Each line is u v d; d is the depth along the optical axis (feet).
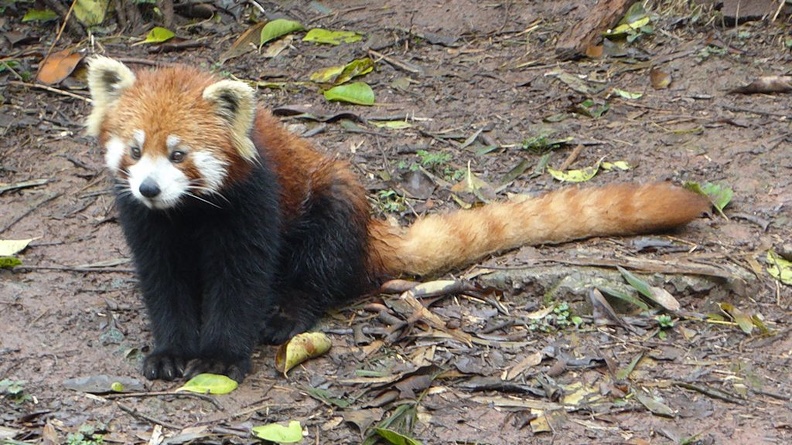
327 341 29.14
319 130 42.68
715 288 31.83
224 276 28.66
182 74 27.96
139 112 26.58
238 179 27.71
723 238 34.83
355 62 46.60
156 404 26.37
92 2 50.57
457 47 49.08
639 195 34.68
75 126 42.75
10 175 39.40
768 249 34.04
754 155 39.42
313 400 26.89
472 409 26.58
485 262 33.83
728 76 44.86
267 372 28.50
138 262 28.81
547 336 30.07
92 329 30.09
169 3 50.57
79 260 34.12
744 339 29.89
